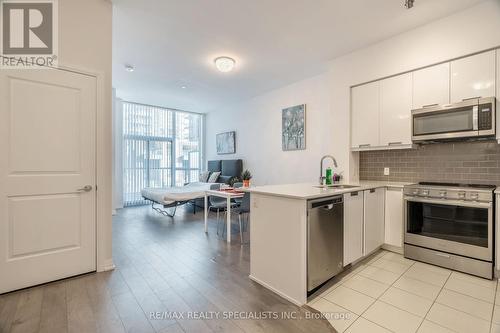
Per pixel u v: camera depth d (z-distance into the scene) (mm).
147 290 2094
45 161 2146
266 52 3447
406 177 3250
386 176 3441
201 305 1881
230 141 6559
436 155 3004
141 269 2518
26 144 2064
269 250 2152
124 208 6074
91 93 2369
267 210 2180
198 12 2539
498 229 2213
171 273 2432
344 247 2346
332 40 3094
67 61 2232
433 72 2672
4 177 1977
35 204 2109
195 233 3869
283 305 1893
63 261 2248
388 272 2439
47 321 1667
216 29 2861
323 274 2082
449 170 2904
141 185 6637
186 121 7508
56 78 2188
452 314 1756
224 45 3246
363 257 2705
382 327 1629
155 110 6891
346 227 2365
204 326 1635
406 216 2779
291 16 2600
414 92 2816
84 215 2352
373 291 2088
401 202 2891
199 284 2213
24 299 1927
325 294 2047
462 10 2447
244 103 6137
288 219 1992
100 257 2441
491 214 2234
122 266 2592
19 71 2039
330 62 3693
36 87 2105
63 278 2250
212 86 5023
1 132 1967
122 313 1765
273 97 5312
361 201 2590
